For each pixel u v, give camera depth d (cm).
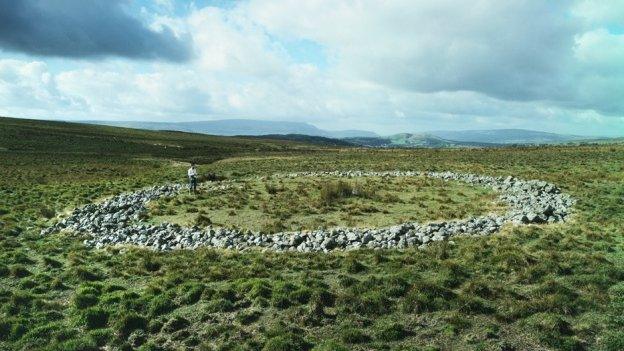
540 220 2628
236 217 3145
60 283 1950
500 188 3953
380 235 2414
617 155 6488
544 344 1331
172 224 2917
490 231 2467
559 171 5059
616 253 2022
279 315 1572
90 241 2653
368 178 4859
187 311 1647
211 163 8950
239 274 1970
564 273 1784
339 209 3288
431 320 1497
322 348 1341
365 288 1730
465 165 6144
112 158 9694
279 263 2114
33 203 3919
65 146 11594
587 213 2789
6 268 2125
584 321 1431
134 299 1738
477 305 1551
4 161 7838
